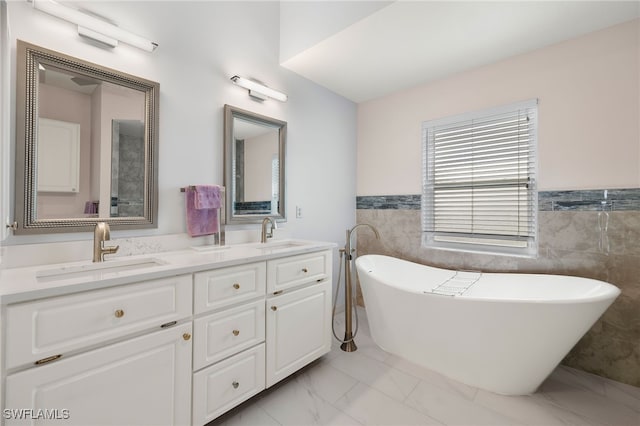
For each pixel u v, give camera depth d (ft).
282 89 8.04
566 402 5.43
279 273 5.58
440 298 5.92
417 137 9.30
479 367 5.75
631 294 5.96
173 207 5.86
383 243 10.11
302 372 6.38
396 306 6.69
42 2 4.22
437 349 6.21
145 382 3.78
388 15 5.82
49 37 4.43
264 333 5.29
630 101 6.02
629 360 5.96
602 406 5.32
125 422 3.62
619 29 6.12
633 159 5.98
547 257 6.98
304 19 7.26
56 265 4.25
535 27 6.25
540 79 7.09
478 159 8.18
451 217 8.71
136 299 3.69
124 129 5.18
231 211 6.79
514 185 7.57
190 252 5.53
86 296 3.31
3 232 3.53
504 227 7.77
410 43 6.88
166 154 5.75
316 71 8.34
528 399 5.51
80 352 3.29
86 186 4.77
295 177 8.48
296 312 5.90
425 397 5.55
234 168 6.84
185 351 4.17
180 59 5.96
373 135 10.39
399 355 6.97
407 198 9.51
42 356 3.03
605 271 6.26
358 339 8.02
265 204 7.57
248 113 7.04
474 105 8.14
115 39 4.98
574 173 6.65
